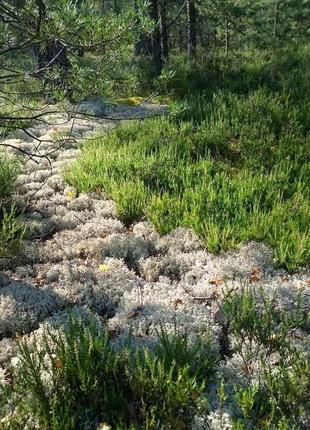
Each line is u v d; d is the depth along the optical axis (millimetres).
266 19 22938
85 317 3846
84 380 2824
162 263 4590
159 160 6270
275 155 6641
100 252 4805
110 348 3234
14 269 4617
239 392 2799
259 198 5328
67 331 3580
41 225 5305
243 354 3406
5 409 2830
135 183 5992
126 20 3391
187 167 6035
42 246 4941
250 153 6734
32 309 3973
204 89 9773
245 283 4117
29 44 3363
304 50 12617
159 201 5344
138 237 4984
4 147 7500
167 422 2717
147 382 2857
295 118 7461
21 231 5125
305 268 4352
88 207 5836
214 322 3793
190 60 12109
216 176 5941
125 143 7086
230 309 3549
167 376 2875
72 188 6246
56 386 2922
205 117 8070
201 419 2848
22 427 2664
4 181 5797
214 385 3146
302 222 4879
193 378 2822
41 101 9438
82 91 3736
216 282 4215
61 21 3211
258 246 4621
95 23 3311
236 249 4648
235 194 5496
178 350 3121
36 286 4246
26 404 2818
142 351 3352
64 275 4410
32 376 2961
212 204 5230
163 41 14930
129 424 2807
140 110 9320
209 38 25828
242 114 7883
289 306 3828
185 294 4066
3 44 3363
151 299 4023
